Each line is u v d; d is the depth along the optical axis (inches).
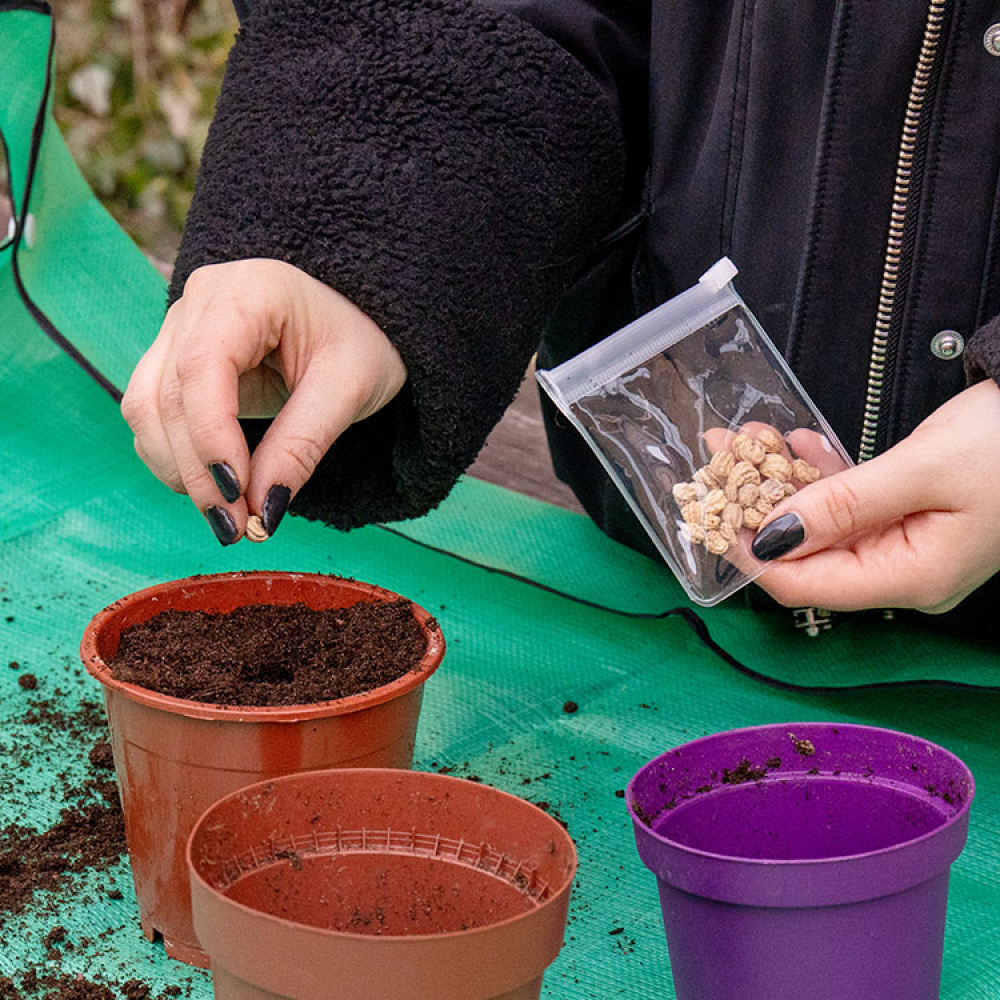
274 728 43.5
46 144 59.3
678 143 50.6
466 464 48.2
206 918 39.9
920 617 52.9
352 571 56.7
